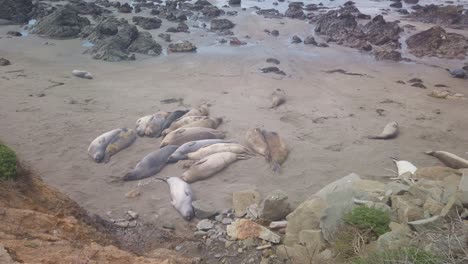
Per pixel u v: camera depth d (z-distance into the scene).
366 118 13.17
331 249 7.10
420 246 6.04
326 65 18.22
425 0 30.28
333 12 24.62
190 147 10.89
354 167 10.62
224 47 19.89
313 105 13.94
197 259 7.39
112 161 10.69
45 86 14.57
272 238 8.00
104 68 16.77
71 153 10.84
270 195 8.70
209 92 14.65
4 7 22.80
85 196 9.37
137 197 9.45
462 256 5.53
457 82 16.86
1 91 13.92
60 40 20.05
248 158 10.82
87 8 24.97
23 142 11.11
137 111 13.05
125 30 19.53
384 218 7.20
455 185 8.24
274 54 19.20
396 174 10.34
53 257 5.40
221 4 28.02
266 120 12.71
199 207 8.88
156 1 28.48
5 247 5.16
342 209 7.65
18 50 18.38
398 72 17.73
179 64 17.53
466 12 25.02
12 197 6.99
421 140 12.01
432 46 20.34
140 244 8.09
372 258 6.09
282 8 27.58
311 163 10.73
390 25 22.42
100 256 5.80
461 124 13.02
